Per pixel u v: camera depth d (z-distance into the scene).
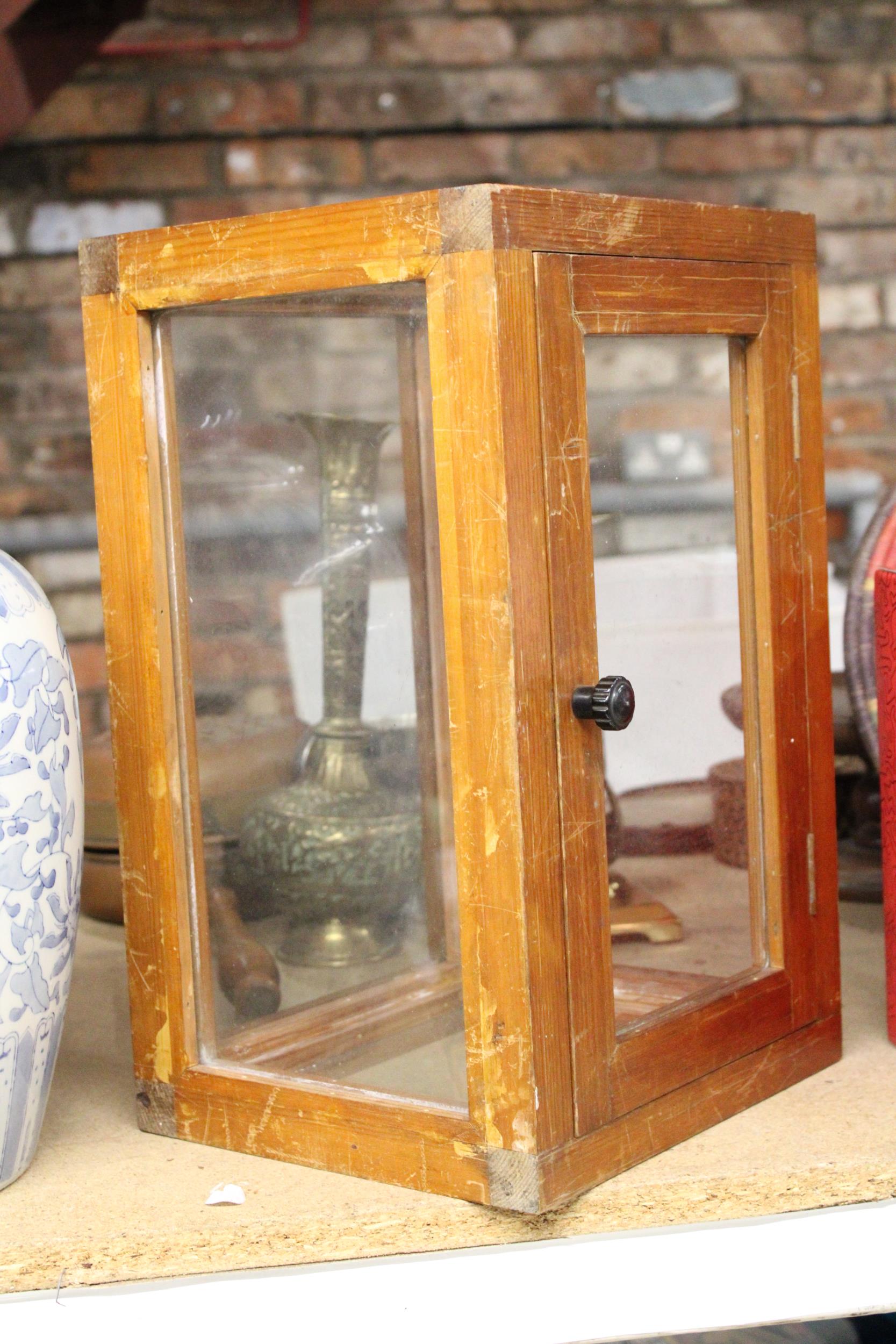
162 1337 0.68
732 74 2.09
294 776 0.73
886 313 2.11
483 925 0.64
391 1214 0.66
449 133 2.08
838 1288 0.71
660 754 0.71
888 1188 0.70
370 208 0.63
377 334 0.69
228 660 0.74
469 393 0.61
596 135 2.10
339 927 0.71
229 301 0.69
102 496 0.73
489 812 0.63
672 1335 0.82
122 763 0.75
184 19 2.03
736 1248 0.70
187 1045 0.75
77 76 2.03
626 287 0.67
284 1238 0.66
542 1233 0.67
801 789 0.79
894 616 0.80
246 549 0.74
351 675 0.73
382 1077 0.69
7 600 0.67
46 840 0.67
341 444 0.72
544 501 0.63
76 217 2.06
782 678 0.78
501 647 0.62
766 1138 0.72
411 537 0.72
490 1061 0.64
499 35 2.07
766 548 0.76
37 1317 0.67
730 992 0.75
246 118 2.06
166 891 0.74
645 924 0.71
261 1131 0.73
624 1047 0.68
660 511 0.71
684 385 0.72
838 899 1.11
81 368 2.08
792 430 0.78
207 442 0.73
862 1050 0.84
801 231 0.78
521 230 0.61
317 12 2.05
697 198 2.12
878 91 2.11
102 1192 0.70
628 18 2.08
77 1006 0.98
